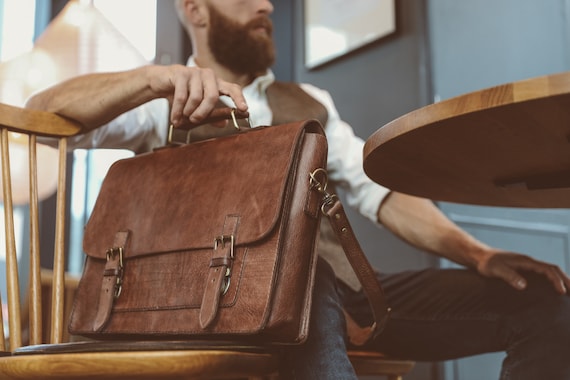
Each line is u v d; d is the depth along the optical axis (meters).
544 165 1.02
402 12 2.50
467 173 1.08
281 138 0.97
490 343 1.32
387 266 2.45
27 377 0.85
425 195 1.26
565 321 1.22
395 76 2.50
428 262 2.28
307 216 0.93
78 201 3.57
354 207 1.58
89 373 0.82
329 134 1.59
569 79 0.73
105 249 1.10
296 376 0.96
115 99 1.16
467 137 0.89
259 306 0.88
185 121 1.10
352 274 1.44
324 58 2.83
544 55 2.67
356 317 1.41
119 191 1.14
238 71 1.55
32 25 3.67
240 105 1.04
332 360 0.97
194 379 0.84
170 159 1.11
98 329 1.04
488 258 1.33
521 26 2.63
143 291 1.02
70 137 1.27
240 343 0.90
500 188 1.15
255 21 1.53
